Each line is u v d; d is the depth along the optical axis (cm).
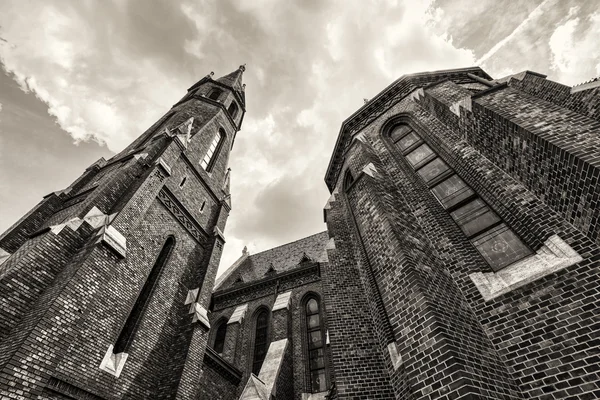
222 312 2211
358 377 772
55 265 939
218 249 1666
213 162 2019
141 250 1216
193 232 1608
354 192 1041
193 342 1227
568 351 494
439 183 930
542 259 609
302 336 1775
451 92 1055
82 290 893
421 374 518
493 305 612
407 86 1341
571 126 627
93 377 865
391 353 696
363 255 980
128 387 971
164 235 1391
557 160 611
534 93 838
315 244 2772
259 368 1733
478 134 866
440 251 763
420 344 547
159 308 1238
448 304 607
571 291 539
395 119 1277
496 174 791
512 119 730
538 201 673
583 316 508
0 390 636
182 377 1103
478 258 709
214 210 1850
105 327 951
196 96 2283
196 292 1419
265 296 2169
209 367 1452
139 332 1101
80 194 1429
